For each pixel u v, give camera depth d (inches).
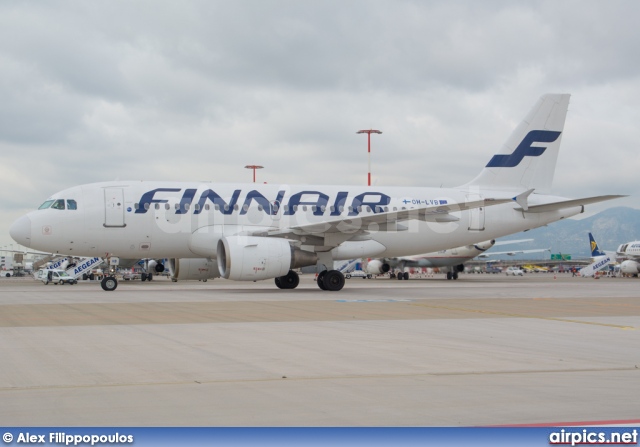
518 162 1466.5
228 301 967.0
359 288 1480.1
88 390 346.6
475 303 971.9
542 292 1328.7
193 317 723.4
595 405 318.7
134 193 1210.0
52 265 2662.4
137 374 389.4
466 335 582.6
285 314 767.1
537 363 435.5
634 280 2689.5
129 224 1194.6
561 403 322.0
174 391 344.8
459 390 349.1
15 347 493.0
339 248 1289.4
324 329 617.0
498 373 398.9
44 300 983.0
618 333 609.0
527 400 327.6
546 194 1477.6
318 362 432.5
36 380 371.2
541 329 637.3
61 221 1171.3
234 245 1128.8
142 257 1262.3
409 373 396.8
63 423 286.4
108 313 764.0
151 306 866.8
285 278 1353.3
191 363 426.3
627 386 362.6
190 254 1251.8
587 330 631.8
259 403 319.9
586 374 397.7
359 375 389.7
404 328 632.4
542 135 1472.7
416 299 1051.9
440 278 3068.4
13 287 1702.8
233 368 409.7
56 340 531.2
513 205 1445.6
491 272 5231.3
